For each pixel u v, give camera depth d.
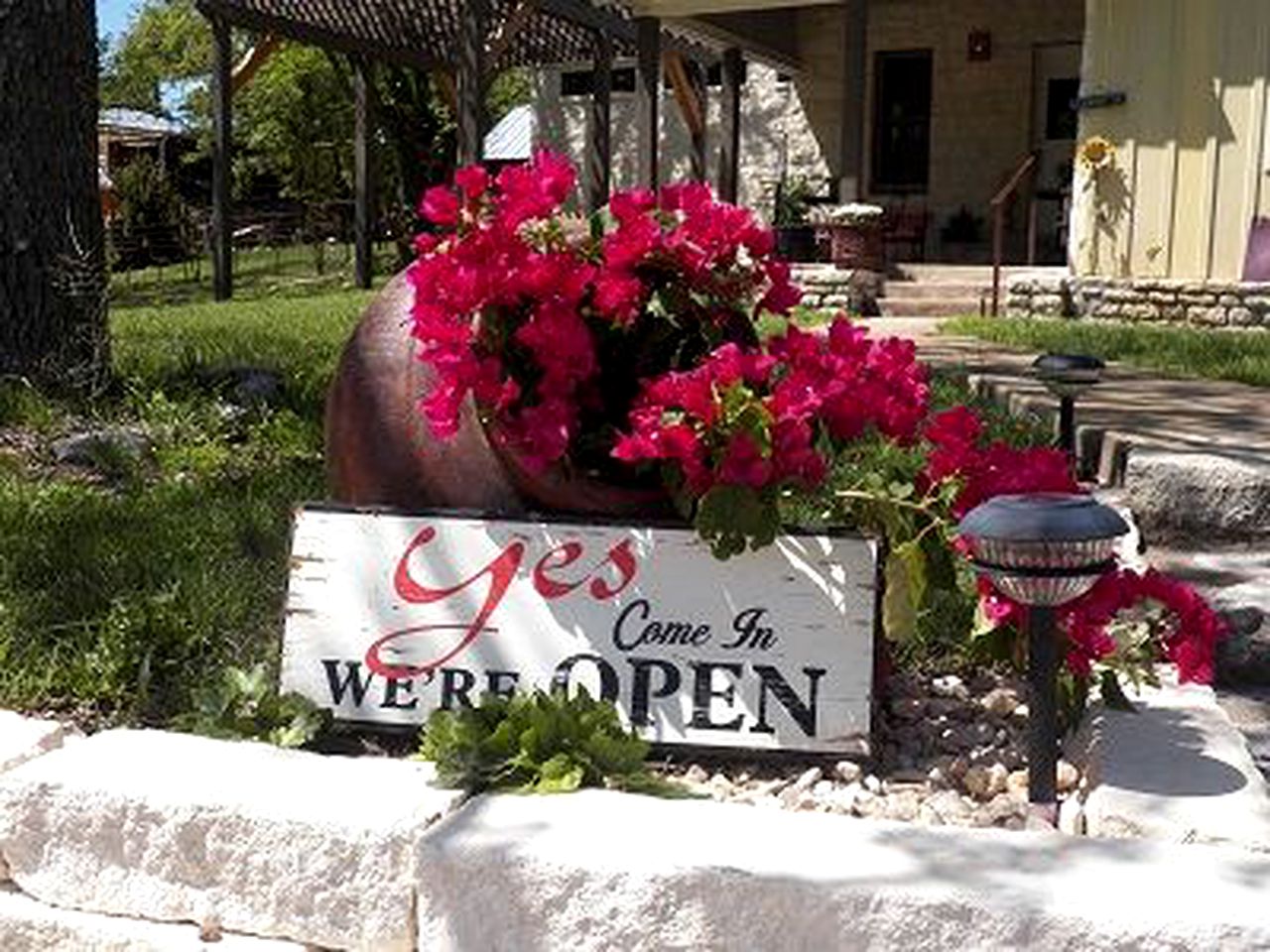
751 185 20.64
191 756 2.80
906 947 2.21
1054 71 18.00
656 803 2.59
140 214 28.52
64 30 7.00
